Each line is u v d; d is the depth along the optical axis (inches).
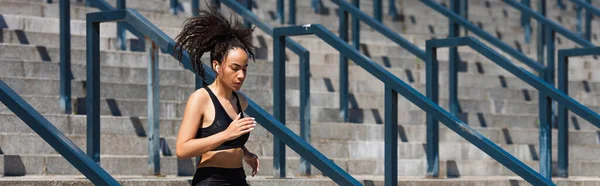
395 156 259.0
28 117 215.0
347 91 356.5
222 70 194.7
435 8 403.5
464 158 351.6
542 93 310.8
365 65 266.5
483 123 384.5
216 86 197.9
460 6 454.9
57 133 213.3
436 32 490.9
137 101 326.3
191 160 294.2
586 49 342.0
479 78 421.7
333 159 322.3
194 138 193.6
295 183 266.7
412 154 341.7
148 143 279.6
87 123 259.6
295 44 310.8
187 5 439.5
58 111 311.7
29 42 353.4
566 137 326.3
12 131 294.5
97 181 206.5
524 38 496.1
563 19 546.3
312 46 420.2
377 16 449.1
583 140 383.2
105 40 368.5
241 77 194.4
